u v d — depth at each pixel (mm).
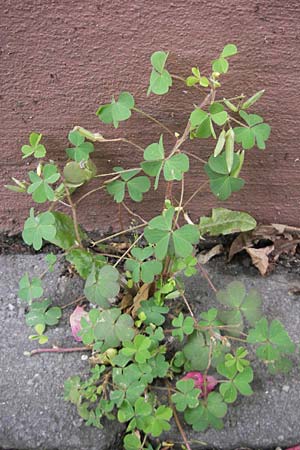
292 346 286
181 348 323
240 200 364
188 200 336
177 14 294
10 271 365
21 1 291
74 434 296
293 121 329
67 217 338
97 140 315
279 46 302
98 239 375
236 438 295
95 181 355
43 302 338
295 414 302
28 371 319
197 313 339
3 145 343
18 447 295
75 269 361
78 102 326
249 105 300
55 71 315
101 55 308
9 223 375
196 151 341
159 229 289
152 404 292
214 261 368
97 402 303
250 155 343
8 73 315
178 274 357
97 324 294
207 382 298
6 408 305
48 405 306
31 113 330
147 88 319
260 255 361
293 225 372
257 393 308
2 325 339
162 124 332
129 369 287
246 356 321
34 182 305
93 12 294
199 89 316
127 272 325
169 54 307
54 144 344
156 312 310
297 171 349
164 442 293
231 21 295
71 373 318
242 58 307
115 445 295
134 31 300
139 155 346
